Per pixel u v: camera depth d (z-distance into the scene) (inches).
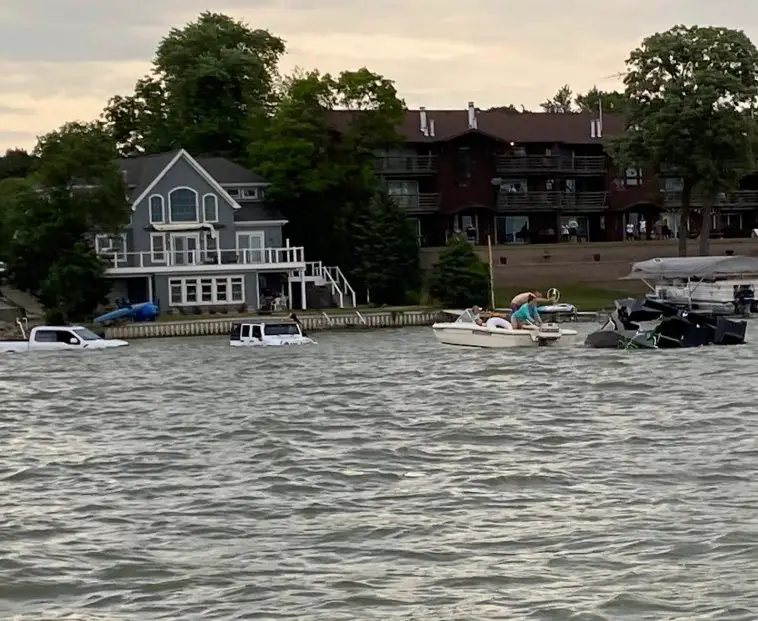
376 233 6919.3
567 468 2062.0
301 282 6776.6
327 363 4224.9
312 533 1692.9
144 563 1566.2
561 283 7436.0
